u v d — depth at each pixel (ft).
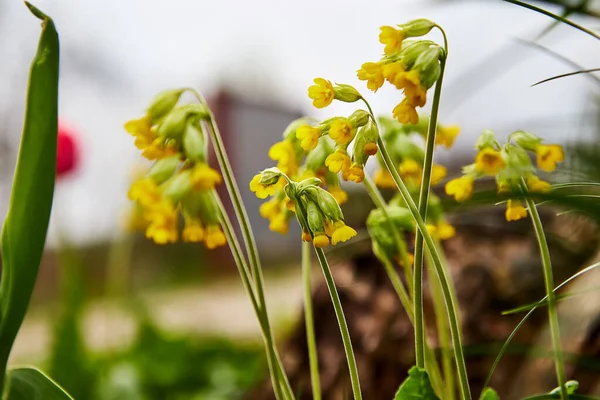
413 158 1.50
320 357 2.44
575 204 1.14
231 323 6.31
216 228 1.31
